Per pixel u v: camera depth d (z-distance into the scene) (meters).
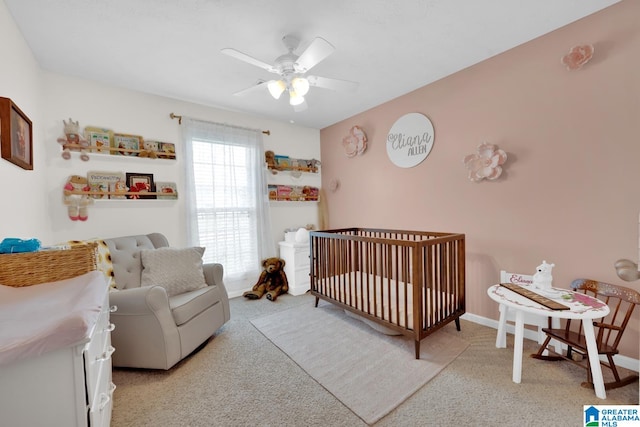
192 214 3.09
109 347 1.37
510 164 2.27
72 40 1.96
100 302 0.97
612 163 1.81
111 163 2.67
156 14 1.72
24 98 1.89
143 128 2.85
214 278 2.47
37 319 0.84
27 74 1.96
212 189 3.27
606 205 1.84
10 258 1.14
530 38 2.10
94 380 0.95
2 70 1.55
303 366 1.91
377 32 1.97
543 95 2.08
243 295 3.38
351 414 1.47
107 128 2.64
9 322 0.81
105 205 2.63
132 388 1.71
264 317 2.77
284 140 3.96
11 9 1.63
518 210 2.24
